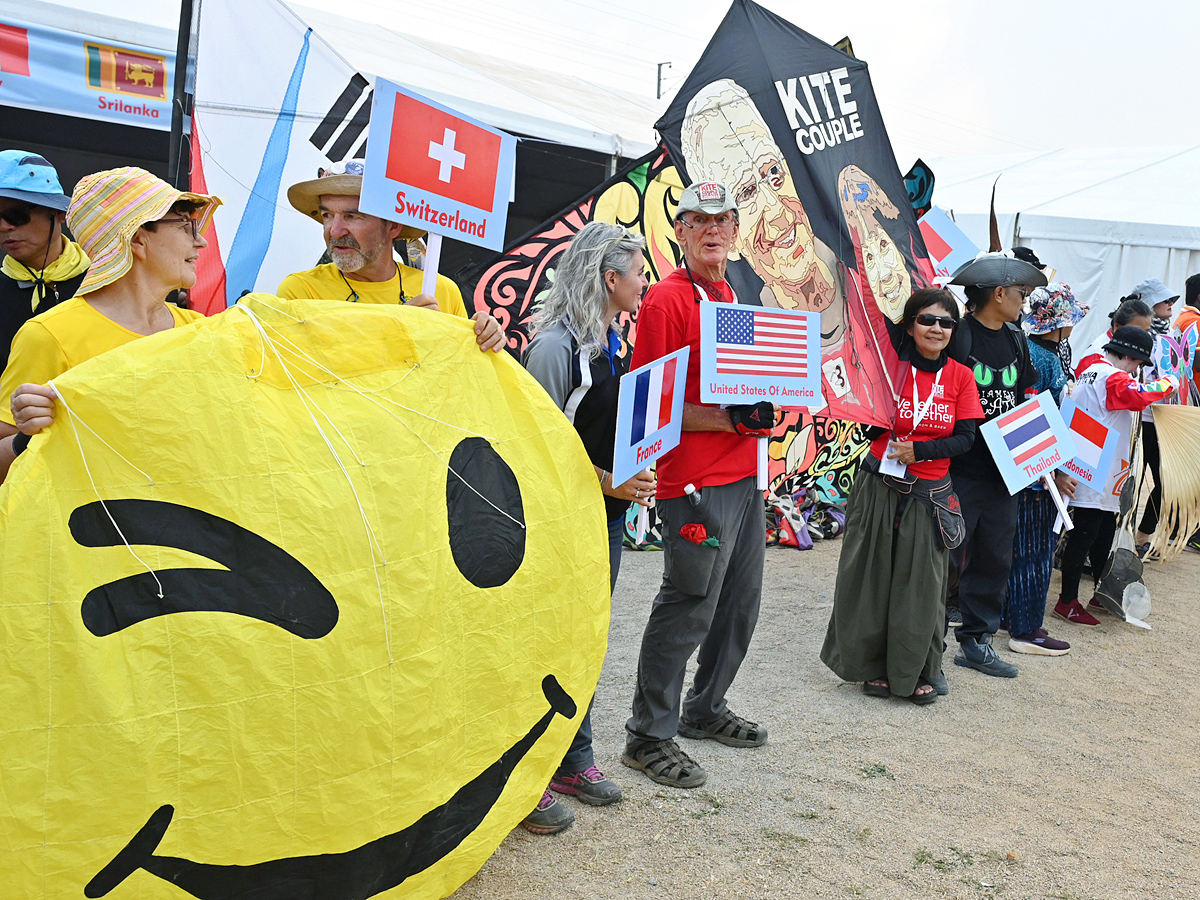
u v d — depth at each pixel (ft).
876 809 10.84
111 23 19.45
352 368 6.57
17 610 5.05
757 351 10.74
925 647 13.92
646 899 8.80
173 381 5.74
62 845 5.13
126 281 7.21
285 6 14.17
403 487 6.49
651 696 11.23
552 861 9.37
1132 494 20.45
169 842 5.43
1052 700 14.88
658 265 21.83
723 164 13.80
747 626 11.89
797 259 14.57
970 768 12.11
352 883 6.24
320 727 5.89
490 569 7.06
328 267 10.05
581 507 7.92
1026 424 15.34
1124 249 36.68
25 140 26.81
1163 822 11.01
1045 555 17.35
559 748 7.82
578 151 26.27
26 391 5.32
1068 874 9.73
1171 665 17.03
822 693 14.52
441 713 6.61
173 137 12.10
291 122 14.52
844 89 15.79
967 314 15.90
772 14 14.88
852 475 27.22
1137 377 20.61
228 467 5.82
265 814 5.74
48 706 5.08
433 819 6.72
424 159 8.17
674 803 10.70
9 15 18.35
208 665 5.52
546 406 7.82
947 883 9.42
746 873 9.36
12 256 10.30
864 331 15.14
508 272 19.85
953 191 46.96
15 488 5.15
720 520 10.74
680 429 9.78
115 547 5.40
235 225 14.15
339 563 6.06
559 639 7.64
